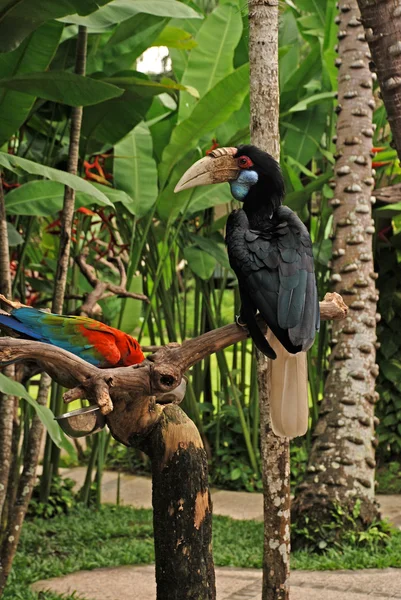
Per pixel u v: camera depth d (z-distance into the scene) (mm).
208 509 5914
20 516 9328
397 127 6332
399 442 15359
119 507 13945
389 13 6211
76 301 13375
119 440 5898
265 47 7406
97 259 12570
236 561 10672
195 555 5816
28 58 9242
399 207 13203
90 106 10734
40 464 15906
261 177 5789
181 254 16016
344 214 11852
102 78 10219
